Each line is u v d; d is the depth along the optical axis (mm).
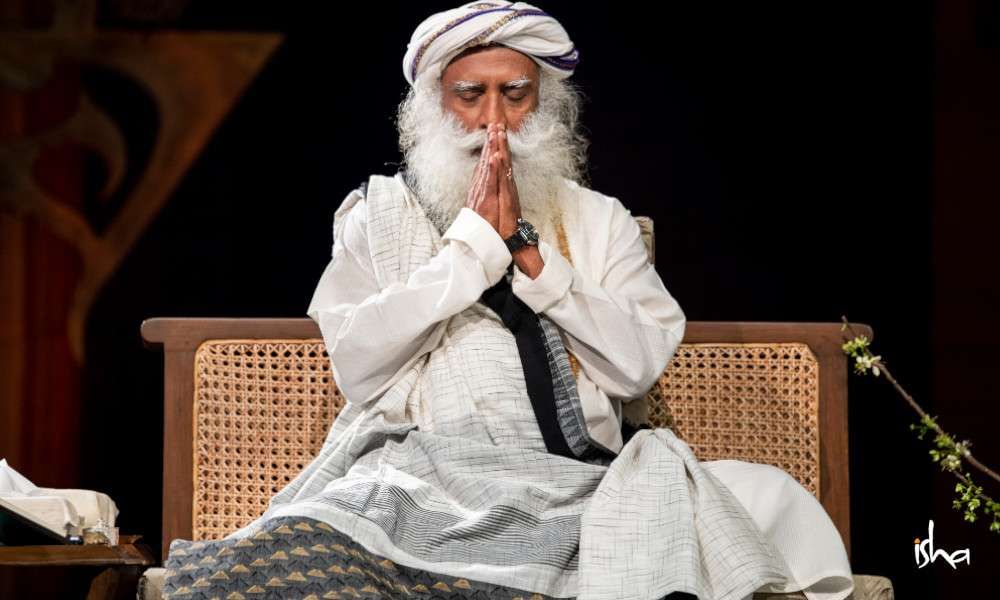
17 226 17984
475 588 8391
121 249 18000
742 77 16969
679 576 8234
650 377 9961
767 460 11461
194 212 17953
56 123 18016
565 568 8703
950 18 16594
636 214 17094
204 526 11352
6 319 17953
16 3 17906
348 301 10523
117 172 18031
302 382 11438
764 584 8453
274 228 17875
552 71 10781
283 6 17734
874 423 16734
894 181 16812
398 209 10539
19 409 18000
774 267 17031
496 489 9023
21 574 17156
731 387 11516
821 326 11477
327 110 17703
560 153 10781
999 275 16578
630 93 17047
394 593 8359
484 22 10391
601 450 9781
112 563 9289
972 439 16531
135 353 18062
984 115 16609
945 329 16656
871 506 16703
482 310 10102
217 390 11406
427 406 9984
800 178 16969
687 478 9109
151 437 18109
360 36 17641
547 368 9867
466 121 10508
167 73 17875
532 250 9945
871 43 16766
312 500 8703
